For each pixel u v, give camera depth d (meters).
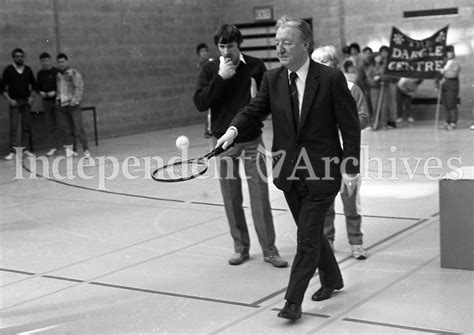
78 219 9.77
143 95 20.89
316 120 5.61
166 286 6.65
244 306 6.01
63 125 16.59
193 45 22.58
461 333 5.19
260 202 7.13
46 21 18.14
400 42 19.14
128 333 5.50
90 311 6.05
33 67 17.89
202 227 9.00
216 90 6.99
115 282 6.84
